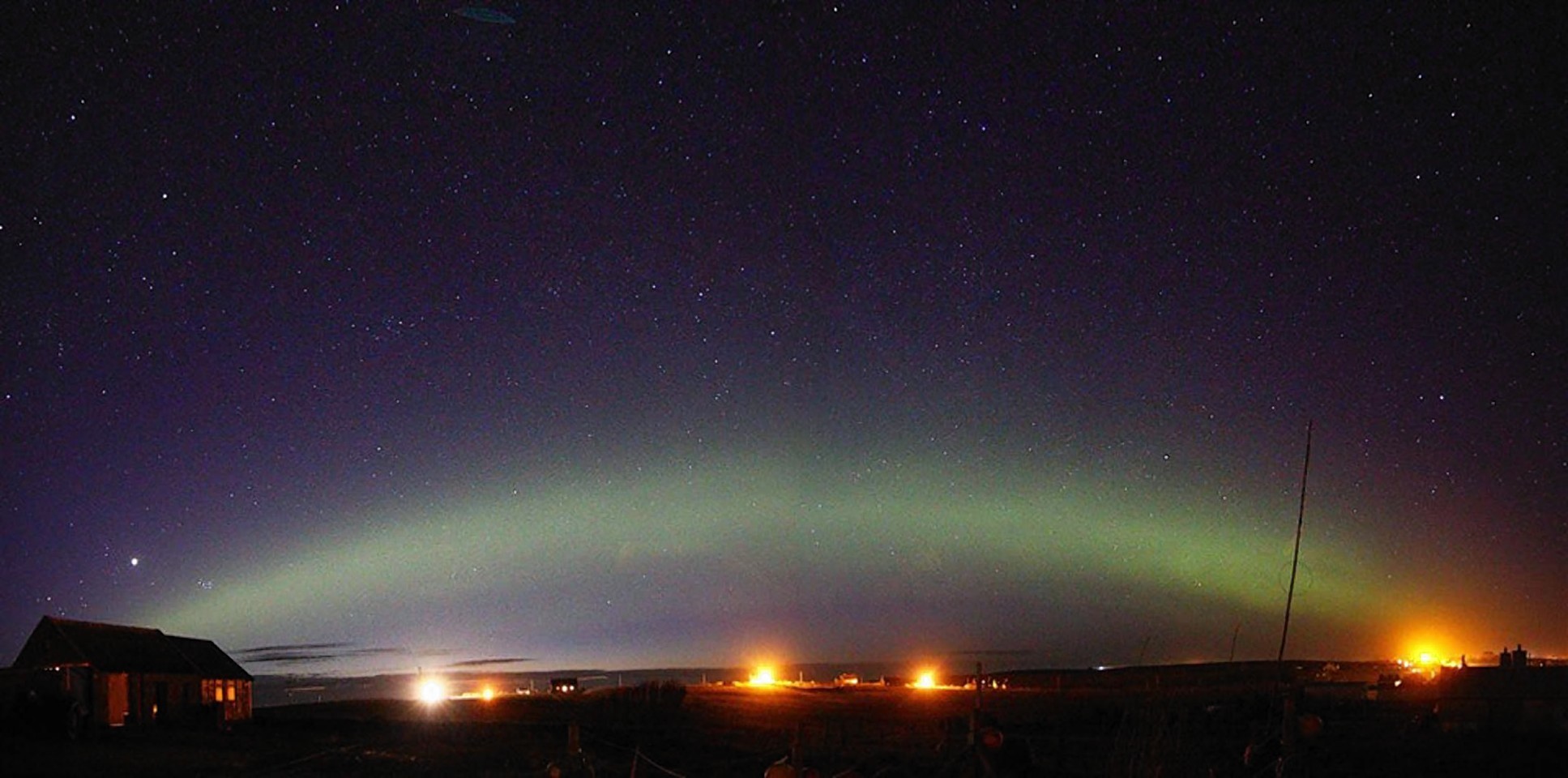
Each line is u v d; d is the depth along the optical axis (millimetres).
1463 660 56562
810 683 100875
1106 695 66688
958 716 51062
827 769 29609
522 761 35969
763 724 53250
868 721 51469
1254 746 15109
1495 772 29203
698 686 91938
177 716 49344
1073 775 26078
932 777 15211
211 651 55000
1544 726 40781
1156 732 13016
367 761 36062
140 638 50625
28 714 38625
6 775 30422
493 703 68438
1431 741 36125
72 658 45906
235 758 36250
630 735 47156
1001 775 14492
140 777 31188
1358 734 38438
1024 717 48750
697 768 33469
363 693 102938
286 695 103562
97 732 41656
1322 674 65938
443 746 41281
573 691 79188
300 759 36469
